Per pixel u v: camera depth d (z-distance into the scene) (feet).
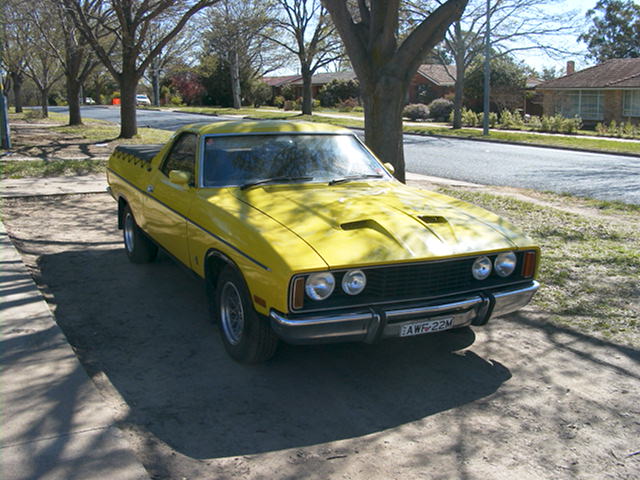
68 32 78.02
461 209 15.87
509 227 15.21
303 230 13.03
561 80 134.72
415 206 15.10
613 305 18.39
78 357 14.37
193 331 16.17
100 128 90.02
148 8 67.05
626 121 122.21
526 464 10.62
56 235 26.04
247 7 126.21
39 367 13.04
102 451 10.07
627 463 10.71
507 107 142.10
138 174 20.75
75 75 94.68
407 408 12.49
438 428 11.75
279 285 11.88
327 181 16.71
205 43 146.00
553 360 14.87
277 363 14.39
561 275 21.03
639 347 15.56
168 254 18.19
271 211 14.07
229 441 11.08
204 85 209.05
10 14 71.46
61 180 39.63
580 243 25.46
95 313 17.33
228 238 13.62
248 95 208.13
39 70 141.49
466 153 67.15
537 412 12.41
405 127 111.75
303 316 11.97
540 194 38.63
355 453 10.82
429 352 15.26
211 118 127.34
